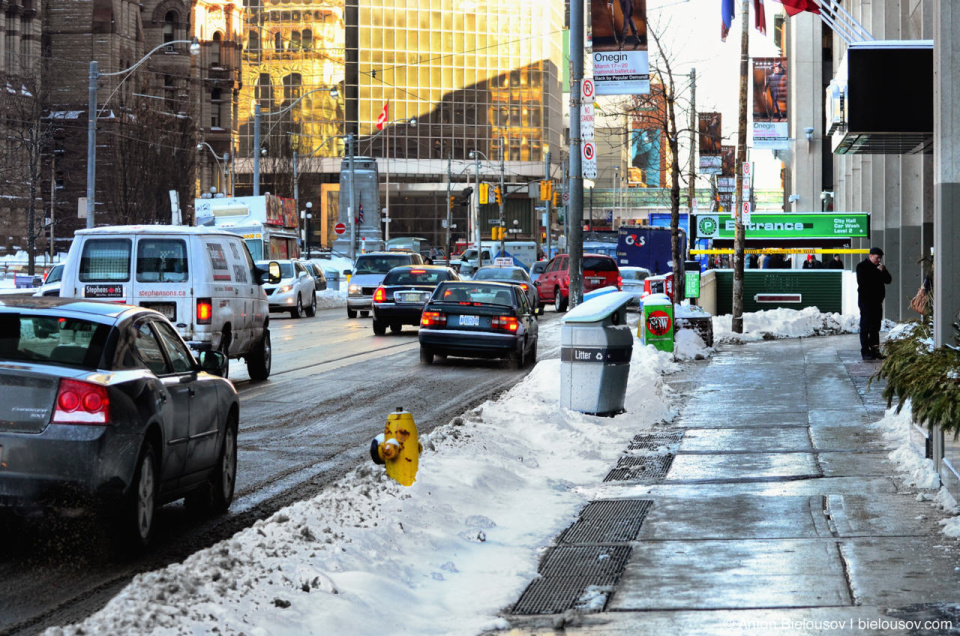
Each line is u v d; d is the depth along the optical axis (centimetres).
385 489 1102
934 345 1245
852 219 4019
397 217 17312
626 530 1066
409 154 17300
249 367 2473
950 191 1209
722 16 3344
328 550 893
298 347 3353
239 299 2341
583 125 2617
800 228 4075
